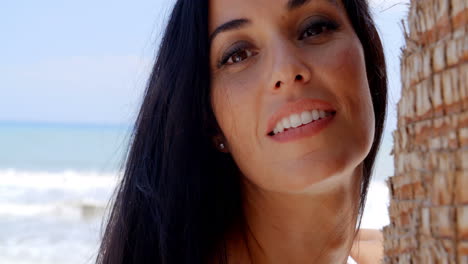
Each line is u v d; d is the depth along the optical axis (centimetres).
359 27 217
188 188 214
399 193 103
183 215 213
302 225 202
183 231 212
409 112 100
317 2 189
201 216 215
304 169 177
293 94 178
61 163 3703
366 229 285
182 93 209
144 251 217
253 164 195
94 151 4428
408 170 99
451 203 85
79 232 1734
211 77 203
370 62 226
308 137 177
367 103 191
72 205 1997
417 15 98
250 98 189
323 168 175
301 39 189
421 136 95
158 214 212
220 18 195
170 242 210
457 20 87
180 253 211
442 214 86
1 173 3030
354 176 202
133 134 233
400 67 105
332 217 199
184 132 211
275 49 184
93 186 2464
